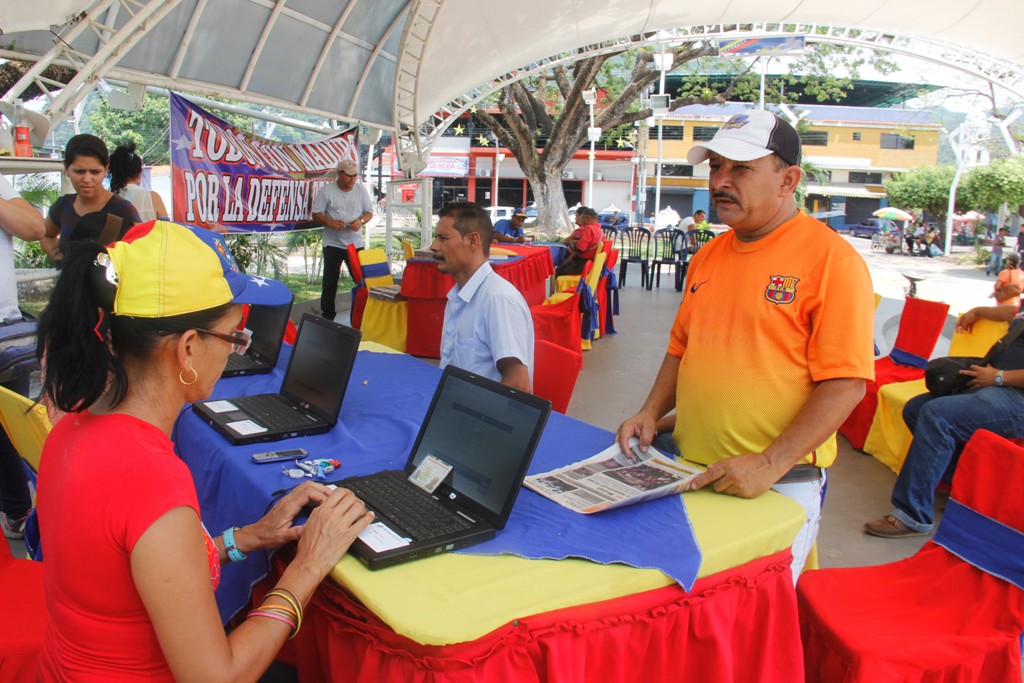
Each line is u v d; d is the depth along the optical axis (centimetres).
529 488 177
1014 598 177
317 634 153
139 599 106
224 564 149
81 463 106
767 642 160
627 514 165
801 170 184
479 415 171
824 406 178
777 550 161
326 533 137
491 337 254
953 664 173
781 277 186
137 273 106
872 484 387
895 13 928
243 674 111
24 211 295
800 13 978
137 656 109
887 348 621
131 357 109
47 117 469
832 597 196
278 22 661
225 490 192
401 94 920
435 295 609
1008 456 182
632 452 202
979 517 188
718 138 183
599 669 139
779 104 2161
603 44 1141
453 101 1119
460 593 131
